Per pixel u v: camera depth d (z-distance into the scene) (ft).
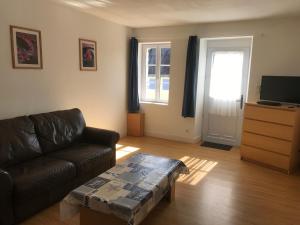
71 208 6.88
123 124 17.62
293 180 11.16
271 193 9.91
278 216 8.36
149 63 17.97
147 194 6.72
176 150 15.10
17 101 10.27
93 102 14.48
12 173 7.78
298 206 9.02
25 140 9.12
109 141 11.16
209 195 9.61
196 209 8.63
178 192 9.79
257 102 13.01
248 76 14.76
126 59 17.02
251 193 9.86
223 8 11.40
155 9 11.96
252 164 12.97
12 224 7.22
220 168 12.37
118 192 6.77
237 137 16.20
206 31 14.99
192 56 15.23
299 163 12.72
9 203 7.02
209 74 16.65
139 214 6.34
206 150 15.23
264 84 13.12
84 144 11.25
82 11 12.75
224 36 14.51
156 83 17.84
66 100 12.62
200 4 10.84
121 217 6.15
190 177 11.23
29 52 10.46
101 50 14.60
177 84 16.51
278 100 12.73
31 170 8.07
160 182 7.48
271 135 12.18
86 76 13.73
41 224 7.64
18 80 10.21
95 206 6.48
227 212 8.49
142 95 18.49
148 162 8.99
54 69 11.74
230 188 10.24
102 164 10.54
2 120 8.93
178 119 16.89
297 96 12.05
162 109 17.34
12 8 9.63
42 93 11.29
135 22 15.26
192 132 16.55
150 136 18.04
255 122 12.71
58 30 11.69
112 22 15.20
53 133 10.32
